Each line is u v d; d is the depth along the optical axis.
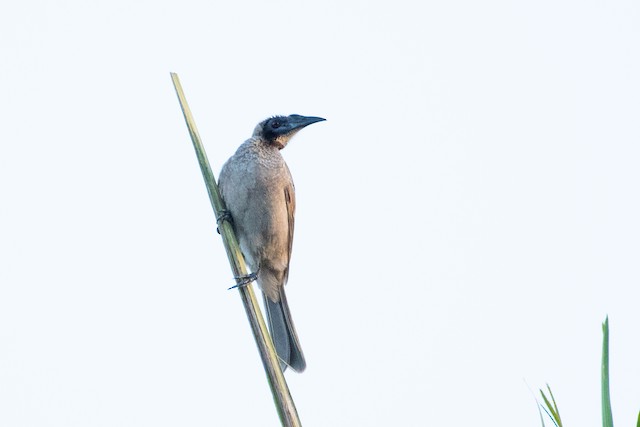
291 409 6.32
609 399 4.21
